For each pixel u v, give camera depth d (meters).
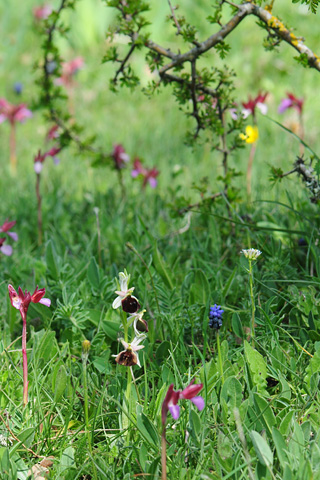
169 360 3.11
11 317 3.49
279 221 4.64
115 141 8.01
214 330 3.34
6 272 4.43
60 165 7.46
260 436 2.27
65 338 3.34
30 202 6.03
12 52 11.86
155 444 2.46
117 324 3.24
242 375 2.89
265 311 3.30
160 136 8.14
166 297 3.46
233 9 3.79
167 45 11.08
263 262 4.06
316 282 3.41
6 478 2.31
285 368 2.95
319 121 8.09
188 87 4.11
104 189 6.28
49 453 2.57
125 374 3.04
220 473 2.31
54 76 5.23
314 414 2.60
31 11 12.80
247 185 5.64
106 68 11.08
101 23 12.23
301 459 2.23
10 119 7.26
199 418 2.44
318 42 10.40
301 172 3.73
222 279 4.02
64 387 2.70
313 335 3.16
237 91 9.39
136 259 4.38
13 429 2.65
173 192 5.73
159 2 12.25
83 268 4.07
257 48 10.57
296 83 9.48
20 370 3.04
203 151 7.32
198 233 4.99
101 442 2.63
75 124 5.36
